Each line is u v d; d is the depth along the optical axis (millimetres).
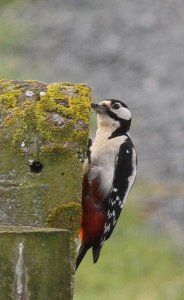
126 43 27188
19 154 5426
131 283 14312
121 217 16641
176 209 17375
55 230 4836
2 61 25156
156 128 21781
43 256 4801
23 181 5402
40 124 5473
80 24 28141
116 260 14969
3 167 5402
